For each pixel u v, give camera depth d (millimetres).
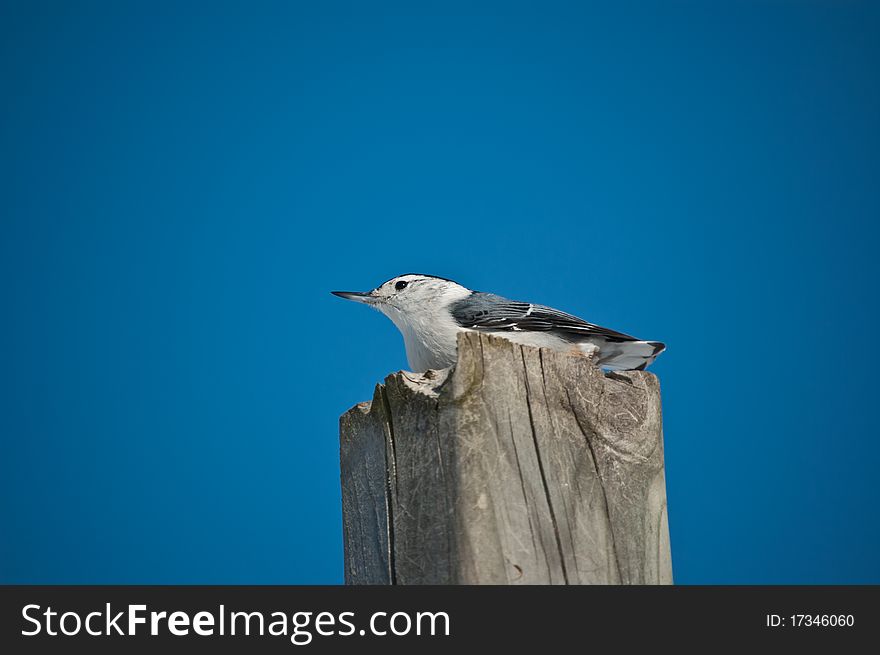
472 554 5227
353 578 5969
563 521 5504
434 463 5504
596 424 5855
